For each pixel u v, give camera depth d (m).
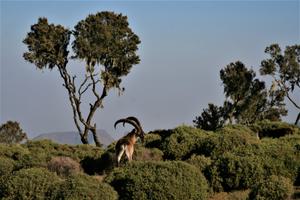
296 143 56.53
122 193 44.97
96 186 43.41
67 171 57.47
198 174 46.50
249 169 49.41
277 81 166.00
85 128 128.00
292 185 48.44
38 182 44.78
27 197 44.31
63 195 42.66
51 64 130.25
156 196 44.16
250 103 160.00
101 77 127.62
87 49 126.88
